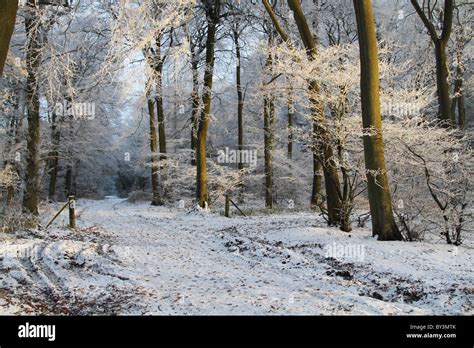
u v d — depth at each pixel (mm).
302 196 27422
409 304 6375
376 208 10688
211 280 8023
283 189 27375
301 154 28141
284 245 10875
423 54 19234
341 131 11695
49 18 13047
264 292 7043
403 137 11266
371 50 10492
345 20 22812
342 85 11602
